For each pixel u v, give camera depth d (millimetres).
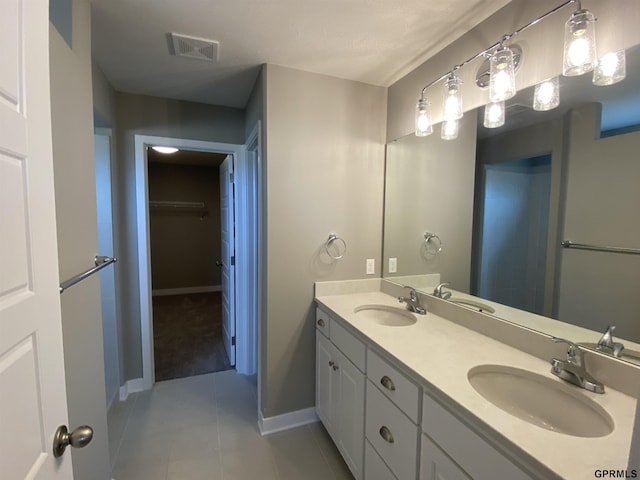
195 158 4777
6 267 544
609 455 701
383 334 1416
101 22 1461
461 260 1636
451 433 943
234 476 1679
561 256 1199
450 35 1573
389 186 2168
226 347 3221
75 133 1208
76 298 1192
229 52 1734
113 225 2238
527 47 1267
